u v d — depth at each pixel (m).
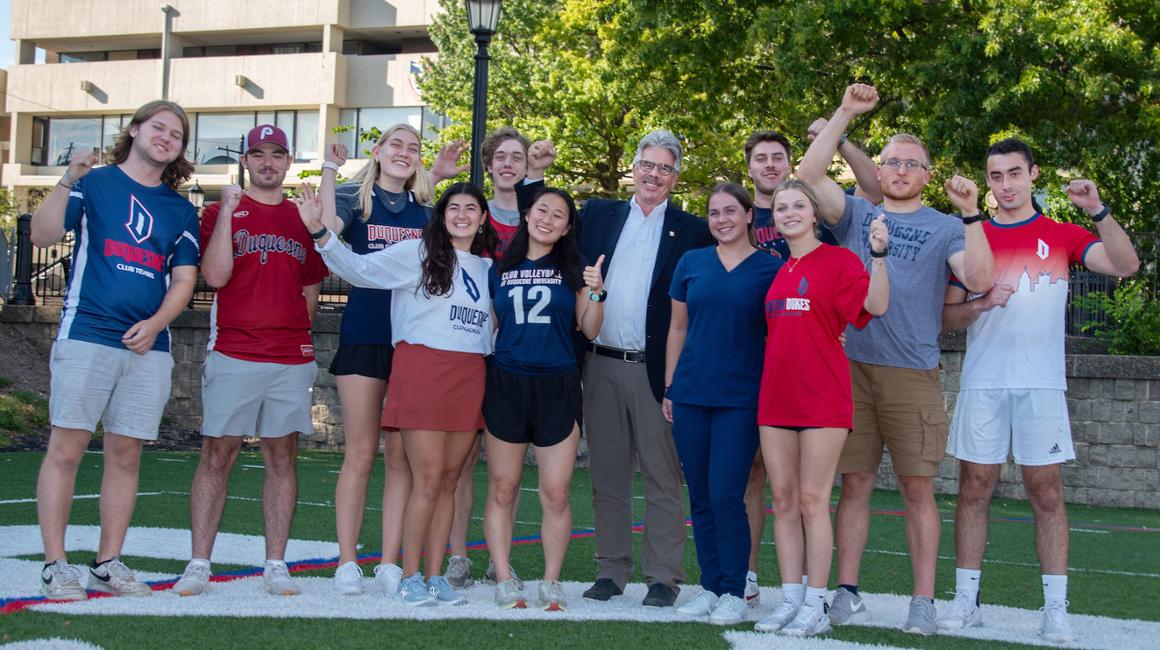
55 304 15.17
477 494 9.46
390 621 4.22
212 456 4.89
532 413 4.86
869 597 5.37
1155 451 11.32
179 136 4.82
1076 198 4.64
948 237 4.81
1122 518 10.27
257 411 4.94
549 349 4.89
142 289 4.70
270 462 4.99
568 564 6.13
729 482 4.68
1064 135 14.45
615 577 5.16
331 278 15.20
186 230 4.86
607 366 5.20
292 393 5.00
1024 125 14.68
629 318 5.18
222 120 36.16
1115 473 11.43
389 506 5.06
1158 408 11.31
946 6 14.73
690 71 16.09
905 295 4.77
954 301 4.94
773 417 4.52
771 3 15.43
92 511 7.23
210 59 35.81
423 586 4.65
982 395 4.73
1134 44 13.55
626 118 20.64
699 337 4.80
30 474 9.25
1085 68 13.62
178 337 14.34
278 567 4.86
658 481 5.07
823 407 4.45
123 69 36.38
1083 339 12.98
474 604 4.71
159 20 36.62
